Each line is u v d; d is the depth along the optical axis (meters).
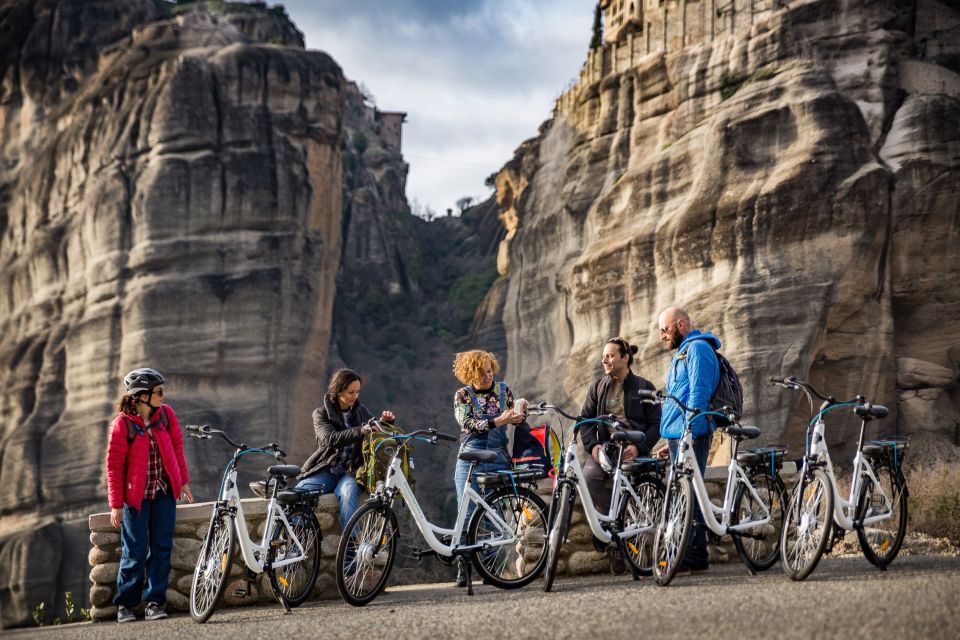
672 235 49.75
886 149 44.97
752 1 53.03
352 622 6.11
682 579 7.43
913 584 5.44
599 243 56.06
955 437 41.41
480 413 8.60
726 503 7.39
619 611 5.36
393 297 111.56
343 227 113.69
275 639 5.59
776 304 43.62
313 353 69.75
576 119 67.38
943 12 48.41
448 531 7.86
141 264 65.94
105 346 65.31
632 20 62.47
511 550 8.16
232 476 7.62
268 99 70.12
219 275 66.31
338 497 8.74
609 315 54.66
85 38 78.75
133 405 8.45
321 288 70.94
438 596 7.93
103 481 63.47
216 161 67.75
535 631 4.95
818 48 48.81
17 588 61.09
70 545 62.34
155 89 69.44
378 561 7.72
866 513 7.10
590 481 8.21
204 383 65.12
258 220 68.00
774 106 47.53
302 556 7.88
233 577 8.51
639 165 55.31
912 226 43.47
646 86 58.81
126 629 7.33
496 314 90.75
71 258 69.12
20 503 65.19
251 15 86.81
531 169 87.75
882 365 42.91
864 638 4.05
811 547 6.58
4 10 80.31
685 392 7.87
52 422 66.62
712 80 53.41
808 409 42.91
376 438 8.38
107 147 69.50
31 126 77.81
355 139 138.75
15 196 75.25
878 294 43.38
